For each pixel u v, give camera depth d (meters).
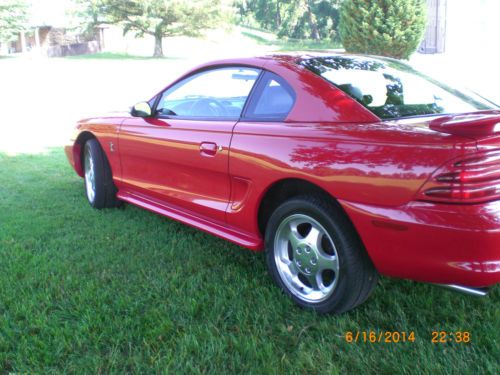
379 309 2.91
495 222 2.21
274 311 2.89
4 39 51.56
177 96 4.01
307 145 2.79
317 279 2.90
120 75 26.33
